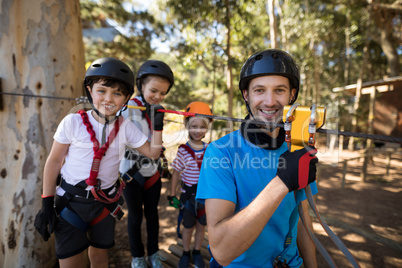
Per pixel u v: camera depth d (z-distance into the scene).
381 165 8.16
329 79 17.52
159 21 9.64
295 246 1.13
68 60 2.46
